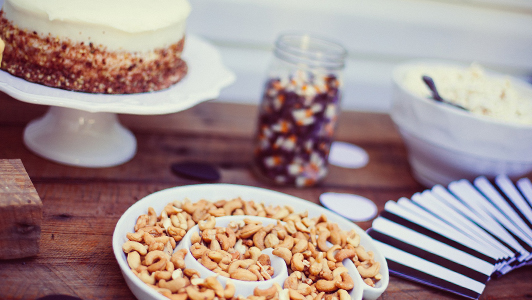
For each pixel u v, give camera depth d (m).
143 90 0.77
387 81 1.17
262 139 0.85
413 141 0.88
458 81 0.90
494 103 0.86
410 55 1.15
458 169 0.87
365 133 1.03
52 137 0.82
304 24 1.08
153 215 0.72
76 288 0.67
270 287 0.67
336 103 0.83
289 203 0.76
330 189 0.86
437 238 0.76
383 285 0.69
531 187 0.88
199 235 0.71
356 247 0.72
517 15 1.15
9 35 0.74
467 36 1.15
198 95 0.78
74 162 0.81
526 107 0.87
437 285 0.72
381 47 1.12
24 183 0.68
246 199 0.77
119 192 0.79
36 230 0.68
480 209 0.81
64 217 0.74
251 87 1.11
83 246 0.71
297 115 0.82
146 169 0.84
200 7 1.02
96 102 0.73
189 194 0.75
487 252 0.75
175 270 0.67
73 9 0.72
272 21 1.06
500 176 0.87
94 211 0.76
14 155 0.80
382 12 1.10
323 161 0.85
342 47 0.85
